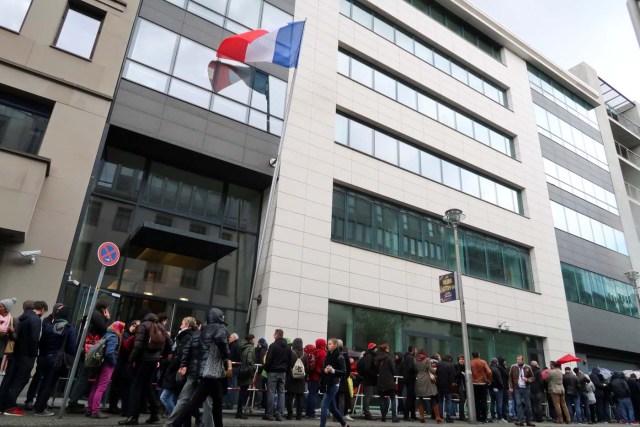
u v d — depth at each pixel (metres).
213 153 13.22
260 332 12.56
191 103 13.38
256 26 15.84
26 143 10.69
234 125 14.00
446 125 20.88
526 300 20.30
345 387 9.08
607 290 25.23
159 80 13.05
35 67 11.10
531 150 24.72
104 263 7.59
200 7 14.75
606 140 31.69
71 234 10.33
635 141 35.47
